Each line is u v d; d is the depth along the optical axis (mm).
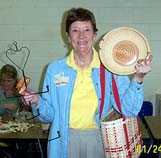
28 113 2998
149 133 2643
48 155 1756
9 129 2693
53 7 3883
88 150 1656
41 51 3955
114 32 1653
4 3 3887
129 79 1661
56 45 3943
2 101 3137
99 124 1659
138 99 1604
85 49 1594
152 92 3980
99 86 1646
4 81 3215
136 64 1570
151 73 3941
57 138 1703
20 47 3955
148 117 3137
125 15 3877
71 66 1673
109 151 1596
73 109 1646
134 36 1649
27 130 2680
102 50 1643
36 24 3922
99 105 1645
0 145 2783
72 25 1570
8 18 3916
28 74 3967
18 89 1663
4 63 3971
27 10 3896
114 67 1634
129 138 1593
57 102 1686
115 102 1649
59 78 1671
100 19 3881
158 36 3900
